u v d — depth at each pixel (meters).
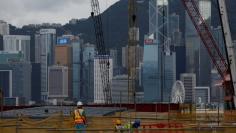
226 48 104.12
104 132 48.69
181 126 61.50
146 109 111.88
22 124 59.81
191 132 51.56
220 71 148.25
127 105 115.62
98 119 66.62
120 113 78.44
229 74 104.44
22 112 78.00
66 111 80.94
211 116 89.25
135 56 180.12
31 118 69.69
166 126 61.22
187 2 155.12
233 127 49.78
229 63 103.69
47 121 61.28
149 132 49.53
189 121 70.62
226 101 104.56
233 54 103.81
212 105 166.62
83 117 48.88
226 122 74.00
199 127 49.00
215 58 151.88
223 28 104.38
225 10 104.25
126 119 72.88
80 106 48.91
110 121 66.62
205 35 154.50
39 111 80.94
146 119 75.19
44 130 50.12
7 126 52.12
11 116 72.94
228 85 104.81
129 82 177.25
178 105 108.00
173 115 89.19
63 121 60.84
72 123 60.34
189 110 99.81
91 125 62.75
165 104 110.12
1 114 73.31
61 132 46.19
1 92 90.38
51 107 96.75
